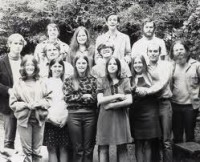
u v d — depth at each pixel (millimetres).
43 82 5660
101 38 7082
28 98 5492
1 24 11109
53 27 7062
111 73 5723
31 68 5559
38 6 10703
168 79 5934
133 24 10047
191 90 6367
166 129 5930
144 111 5801
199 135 7781
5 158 5410
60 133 5773
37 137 5586
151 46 5977
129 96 5668
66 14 10883
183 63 6363
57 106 5703
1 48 11273
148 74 5941
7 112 6117
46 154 6645
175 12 9758
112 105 5594
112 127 5648
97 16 10523
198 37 7113
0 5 11062
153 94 5840
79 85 5754
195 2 8609
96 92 5758
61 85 5875
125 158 5754
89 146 5789
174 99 6395
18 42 6180
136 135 5820
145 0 10336
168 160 5934
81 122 5746
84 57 5809
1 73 6133
